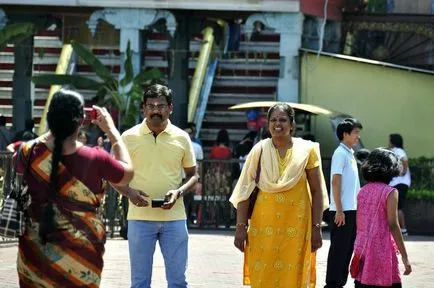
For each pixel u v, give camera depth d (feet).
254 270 60.29
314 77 140.67
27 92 150.51
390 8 158.20
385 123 139.74
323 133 141.28
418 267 94.73
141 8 138.51
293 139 60.44
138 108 136.05
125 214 110.32
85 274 44.62
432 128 138.21
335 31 151.53
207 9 138.41
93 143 129.39
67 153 44.88
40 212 44.70
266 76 160.25
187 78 146.82
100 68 136.98
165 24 143.13
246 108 130.52
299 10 138.41
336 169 77.51
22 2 138.21
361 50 152.56
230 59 161.79
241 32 156.66
